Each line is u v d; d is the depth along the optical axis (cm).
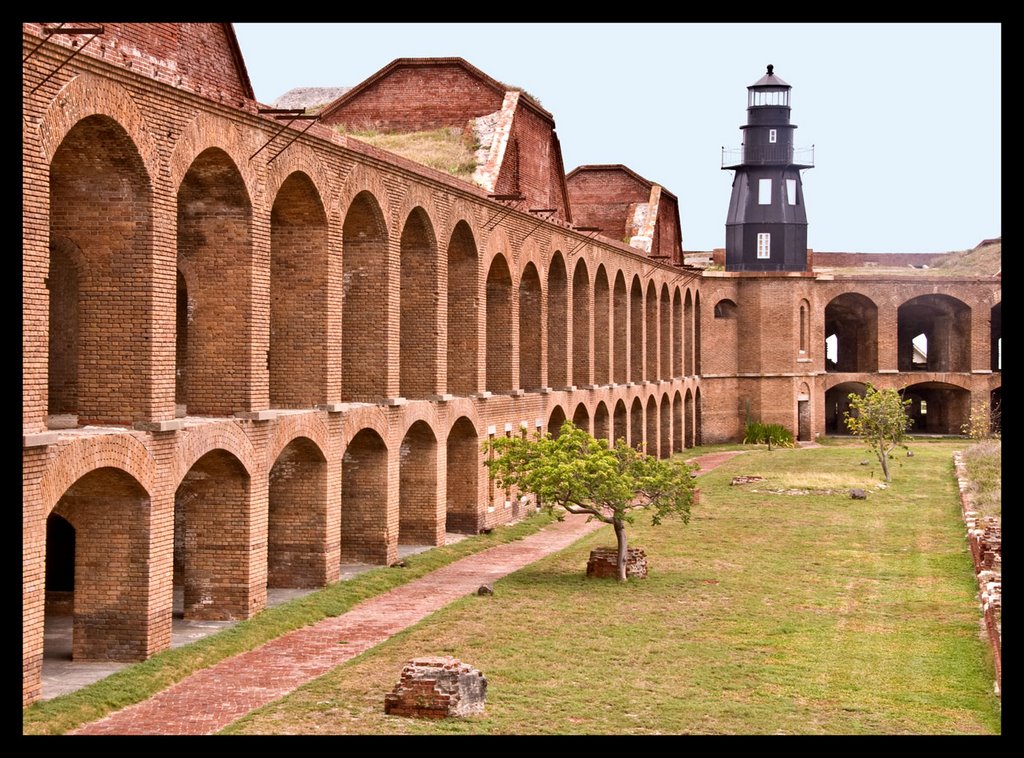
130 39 1844
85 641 1856
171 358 1889
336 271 2436
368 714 1636
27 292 1515
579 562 2864
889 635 2150
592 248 4297
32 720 1529
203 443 1984
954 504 3922
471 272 3219
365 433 2675
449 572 2752
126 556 1850
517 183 4066
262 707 1662
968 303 6581
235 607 2141
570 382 4072
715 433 6406
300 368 2412
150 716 1630
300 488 2431
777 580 2650
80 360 1847
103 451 1711
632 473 2736
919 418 7131
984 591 2281
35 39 1514
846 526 3453
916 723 1647
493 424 3378
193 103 1925
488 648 2019
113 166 1805
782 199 6756
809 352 6494
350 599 2375
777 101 6762
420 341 2973
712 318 6406
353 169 2484
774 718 1662
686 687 1811
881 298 6606
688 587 2561
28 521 1534
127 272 1834
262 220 2150
